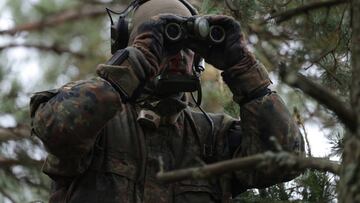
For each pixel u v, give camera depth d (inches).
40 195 435.5
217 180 228.2
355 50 170.9
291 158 159.8
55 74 509.7
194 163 228.4
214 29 224.7
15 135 446.9
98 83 217.6
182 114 231.6
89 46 539.2
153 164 224.7
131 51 219.5
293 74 152.9
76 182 223.6
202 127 232.7
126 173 222.5
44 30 534.3
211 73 406.3
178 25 222.4
